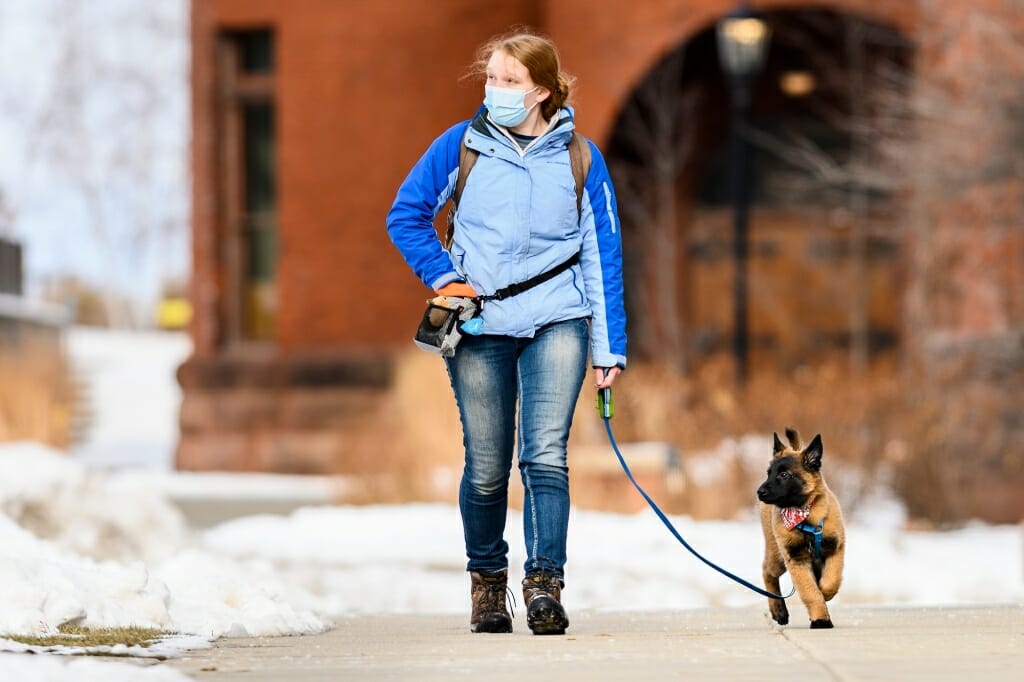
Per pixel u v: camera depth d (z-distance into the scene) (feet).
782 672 15.79
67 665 15.72
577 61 80.53
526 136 21.54
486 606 22.31
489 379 21.44
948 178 61.82
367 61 79.20
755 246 100.94
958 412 58.90
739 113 65.82
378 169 79.05
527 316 21.25
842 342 99.30
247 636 21.94
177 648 18.95
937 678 15.24
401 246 21.45
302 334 79.61
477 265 21.30
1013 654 17.31
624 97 79.97
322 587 37.11
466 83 78.38
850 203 98.63
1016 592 38.93
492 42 22.02
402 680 15.71
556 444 21.31
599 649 18.35
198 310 81.51
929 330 63.98
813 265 100.07
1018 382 60.08
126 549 37.19
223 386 79.46
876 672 15.69
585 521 49.06
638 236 99.50
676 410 62.03
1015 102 60.18
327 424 77.92
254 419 78.79
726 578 38.93
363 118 79.25
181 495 67.26
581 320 21.56
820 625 20.95
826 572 21.17
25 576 20.85
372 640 20.72
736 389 62.28
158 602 22.11
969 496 58.08
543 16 81.35
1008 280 62.28
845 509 57.62
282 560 42.80
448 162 21.50
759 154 101.19
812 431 58.54
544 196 21.27
